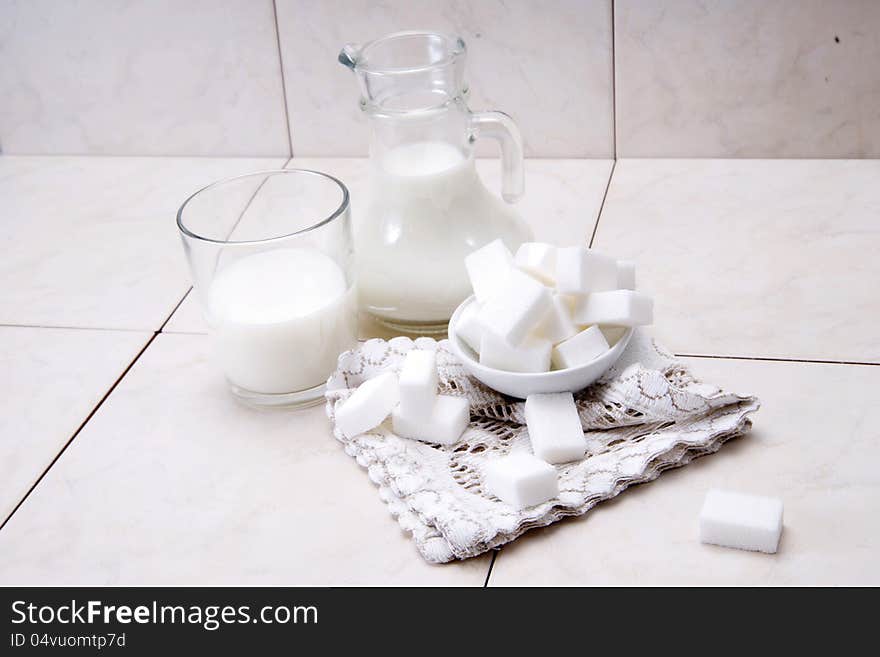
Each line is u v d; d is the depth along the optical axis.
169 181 1.38
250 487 0.85
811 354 0.94
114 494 0.86
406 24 1.29
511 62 1.29
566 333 0.85
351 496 0.84
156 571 0.78
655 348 0.92
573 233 1.17
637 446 0.82
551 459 0.83
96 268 1.20
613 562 0.75
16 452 0.92
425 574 0.76
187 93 1.39
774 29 1.21
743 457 0.83
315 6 1.30
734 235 1.13
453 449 0.86
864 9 1.17
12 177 1.42
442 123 0.95
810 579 0.72
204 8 1.33
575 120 1.31
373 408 0.86
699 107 1.27
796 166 1.26
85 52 1.39
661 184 1.25
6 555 0.81
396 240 0.96
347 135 1.38
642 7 1.22
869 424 0.85
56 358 1.04
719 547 0.76
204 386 0.98
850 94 1.22
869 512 0.77
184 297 1.13
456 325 0.90
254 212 0.99
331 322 0.91
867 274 1.04
